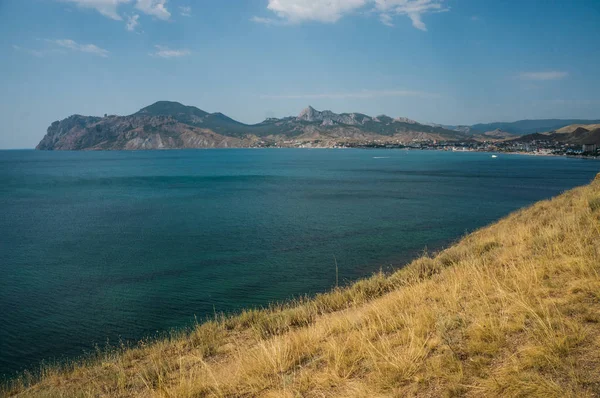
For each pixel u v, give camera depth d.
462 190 75.31
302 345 6.98
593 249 7.52
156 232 37.59
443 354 5.05
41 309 18.66
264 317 11.06
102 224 42.28
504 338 5.02
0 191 78.69
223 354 8.84
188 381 6.62
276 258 27.14
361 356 5.75
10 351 14.48
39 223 43.28
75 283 22.62
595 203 13.48
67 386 8.59
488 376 4.30
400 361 5.03
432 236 33.34
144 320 17.11
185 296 20.03
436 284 8.84
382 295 11.30
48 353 14.31
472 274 8.33
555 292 5.97
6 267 26.20
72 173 136.38
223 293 20.28
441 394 4.24
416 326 6.06
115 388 7.64
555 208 19.56
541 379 3.97
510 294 6.26
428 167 161.88
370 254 27.59
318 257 27.14
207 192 74.19
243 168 159.88
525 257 8.89
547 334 4.62
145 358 9.68
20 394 8.87
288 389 5.29
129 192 75.31
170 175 123.12
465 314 6.11
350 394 4.73
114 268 25.66
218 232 37.12
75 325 16.75
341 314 9.09
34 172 142.50
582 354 4.22
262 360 6.45
